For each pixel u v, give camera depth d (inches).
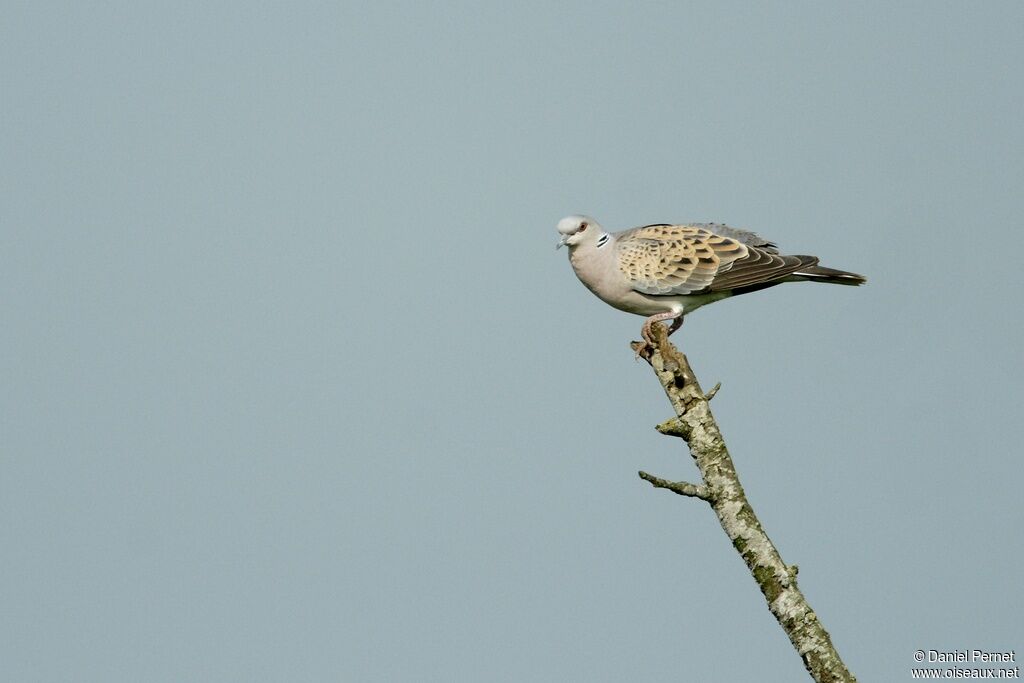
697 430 359.6
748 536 349.7
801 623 340.5
